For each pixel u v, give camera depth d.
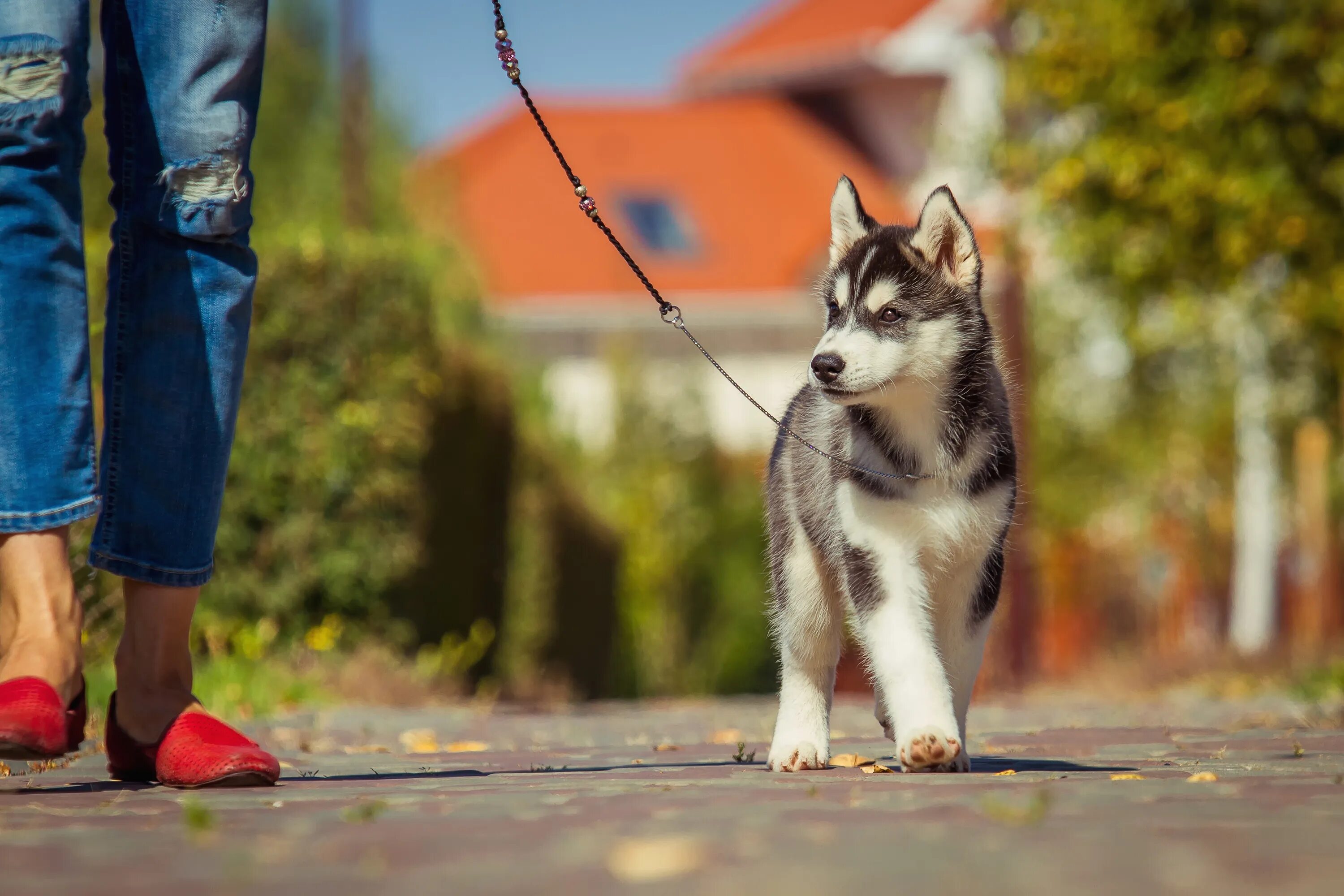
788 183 33.69
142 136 3.57
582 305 30.09
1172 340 16.66
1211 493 24.61
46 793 3.31
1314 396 16.05
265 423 9.52
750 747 5.38
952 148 14.45
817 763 4.23
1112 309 14.85
